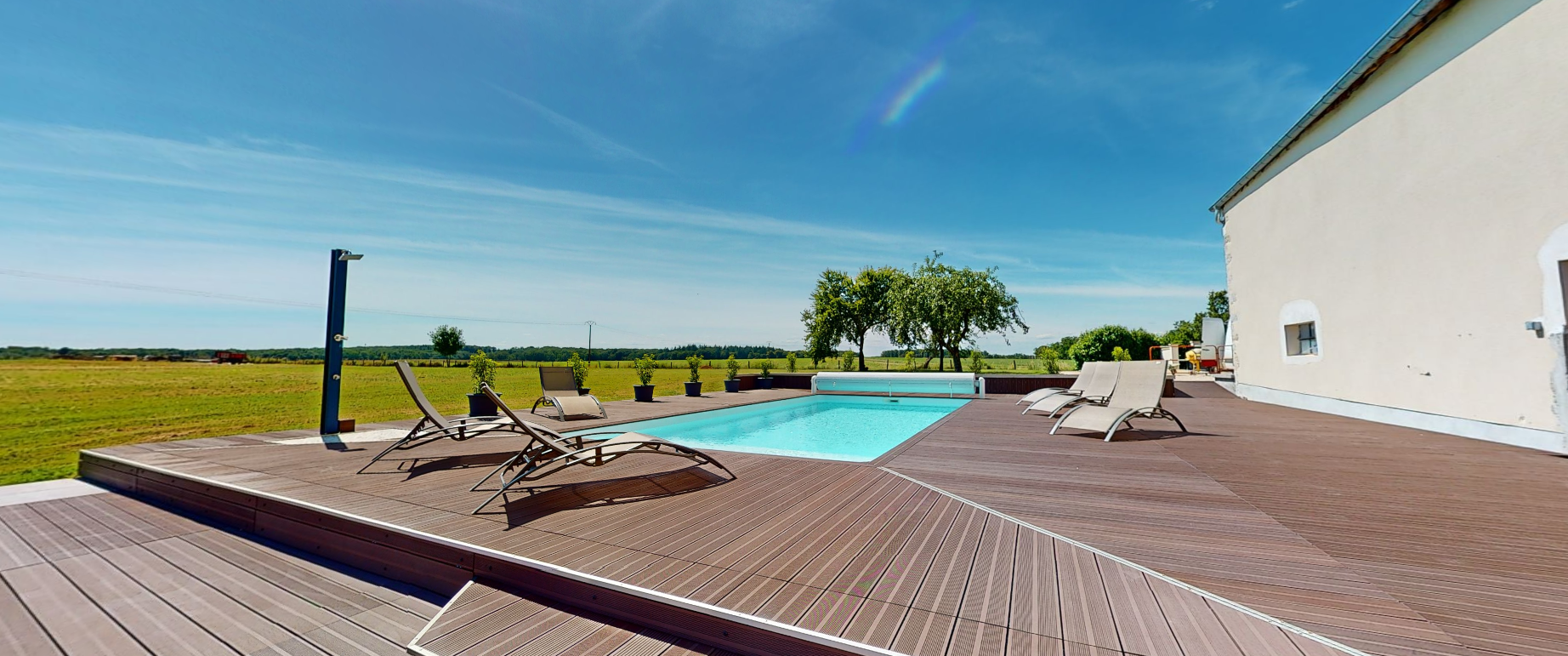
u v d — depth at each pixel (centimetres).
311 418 1079
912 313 2206
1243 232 1096
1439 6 603
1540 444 509
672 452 545
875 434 869
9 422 994
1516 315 532
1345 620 185
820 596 213
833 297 3189
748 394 1399
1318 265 839
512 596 252
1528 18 522
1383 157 705
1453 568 229
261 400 1512
